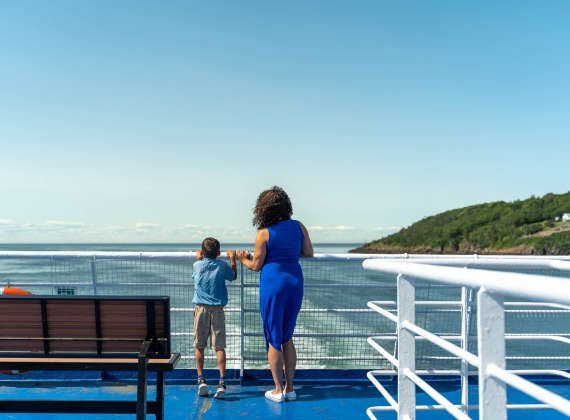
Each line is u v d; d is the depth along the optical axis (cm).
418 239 17988
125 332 307
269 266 409
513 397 457
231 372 497
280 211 417
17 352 312
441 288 479
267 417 403
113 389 464
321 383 489
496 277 138
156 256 460
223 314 454
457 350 167
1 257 453
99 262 479
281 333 416
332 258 438
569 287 112
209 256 459
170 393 458
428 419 404
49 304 309
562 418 410
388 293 1667
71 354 309
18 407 315
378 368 506
